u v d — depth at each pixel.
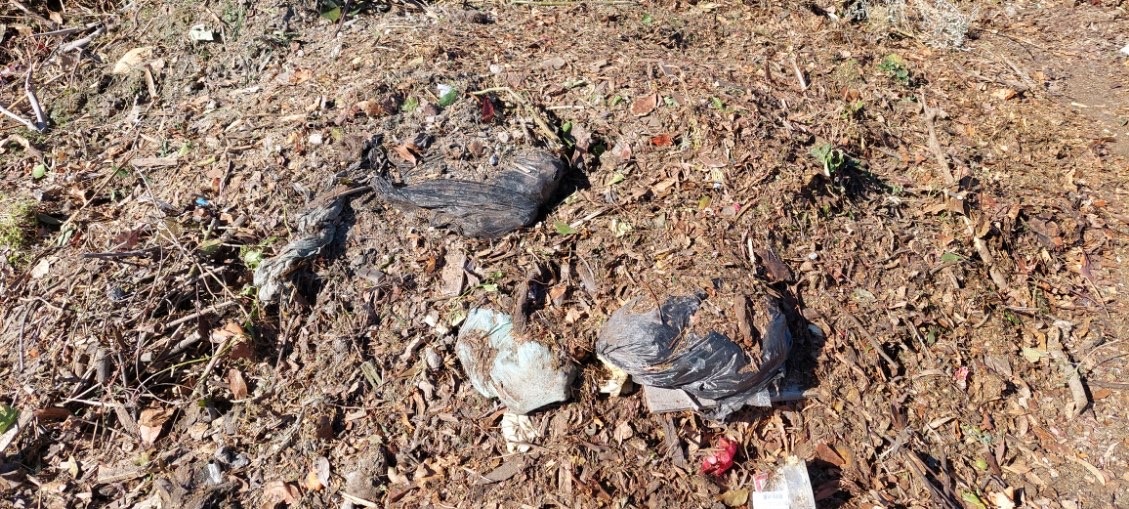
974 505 1.14
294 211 1.38
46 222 1.47
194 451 1.19
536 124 1.50
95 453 1.20
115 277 1.33
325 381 1.23
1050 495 1.17
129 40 1.91
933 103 1.92
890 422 1.21
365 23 1.86
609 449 1.14
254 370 1.26
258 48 1.80
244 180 1.44
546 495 1.10
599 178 1.44
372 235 1.35
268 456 1.18
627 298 1.25
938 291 1.39
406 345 1.25
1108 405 1.28
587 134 1.49
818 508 1.12
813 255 1.36
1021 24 2.39
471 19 1.93
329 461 1.16
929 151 1.72
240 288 1.33
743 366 1.14
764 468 1.14
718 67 1.81
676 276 1.25
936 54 2.15
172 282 1.31
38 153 1.64
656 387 1.16
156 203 1.44
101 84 1.81
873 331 1.30
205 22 1.86
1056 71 2.14
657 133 1.50
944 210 1.52
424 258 1.32
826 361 1.25
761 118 1.56
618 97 1.58
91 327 1.28
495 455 1.15
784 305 1.26
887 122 1.79
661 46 1.90
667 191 1.40
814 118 1.68
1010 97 1.98
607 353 1.16
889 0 2.28
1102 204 1.65
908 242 1.45
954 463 1.19
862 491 1.13
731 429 1.17
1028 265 1.49
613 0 2.12
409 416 1.19
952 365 1.30
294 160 1.45
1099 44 2.27
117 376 1.24
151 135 1.64
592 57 1.74
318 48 1.79
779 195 1.40
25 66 1.90
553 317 1.23
